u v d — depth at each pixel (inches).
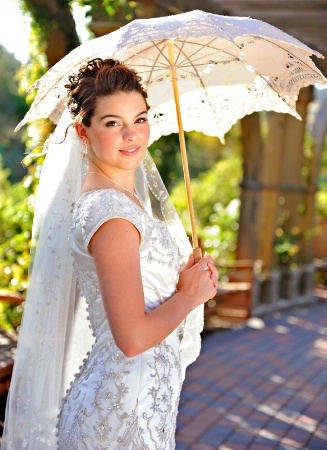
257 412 206.1
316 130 414.9
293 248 410.6
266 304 381.1
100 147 81.3
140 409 78.7
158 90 109.3
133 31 78.9
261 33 84.2
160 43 99.4
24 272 229.6
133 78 81.7
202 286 82.7
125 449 77.9
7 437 92.0
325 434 188.5
